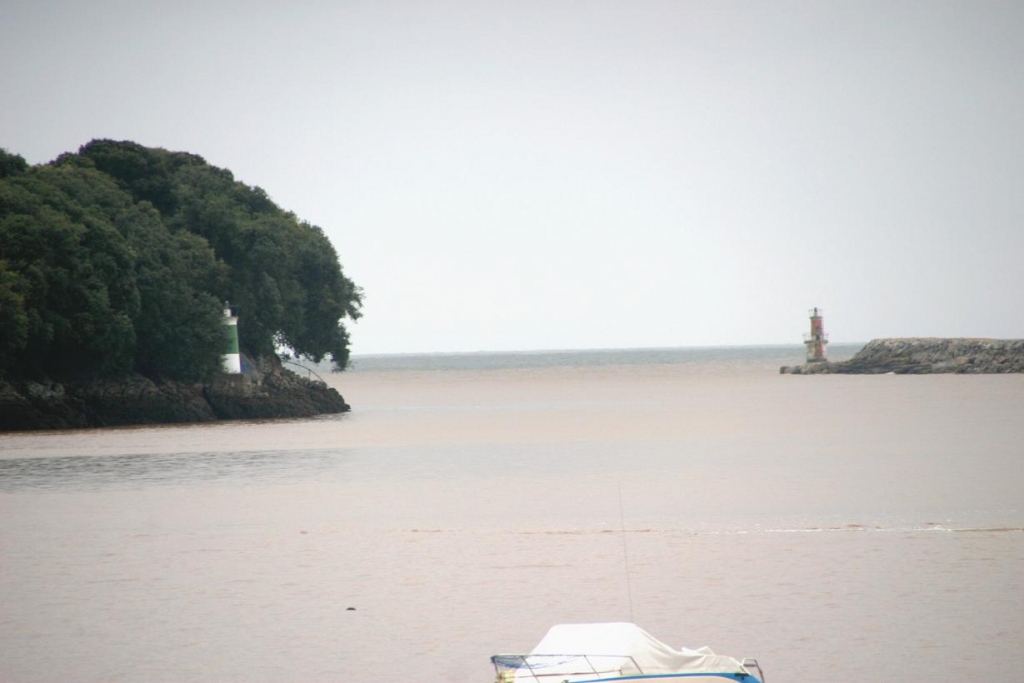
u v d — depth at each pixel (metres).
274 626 29.33
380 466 68.38
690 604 30.61
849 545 38.56
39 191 100.88
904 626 28.09
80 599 32.38
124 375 105.62
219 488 57.38
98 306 96.94
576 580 33.88
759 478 59.31
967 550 37.25
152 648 27.53
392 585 33.69
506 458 73.19
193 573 35.72
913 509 46.41
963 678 24.41
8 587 33.94
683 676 22.81
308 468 67.44
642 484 57.62
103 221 102.06
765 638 27.36
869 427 96.19
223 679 25.30
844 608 29.86
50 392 99.50
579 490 55.53
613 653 23.33
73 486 58.41
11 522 46.12
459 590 32.91
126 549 39.88
